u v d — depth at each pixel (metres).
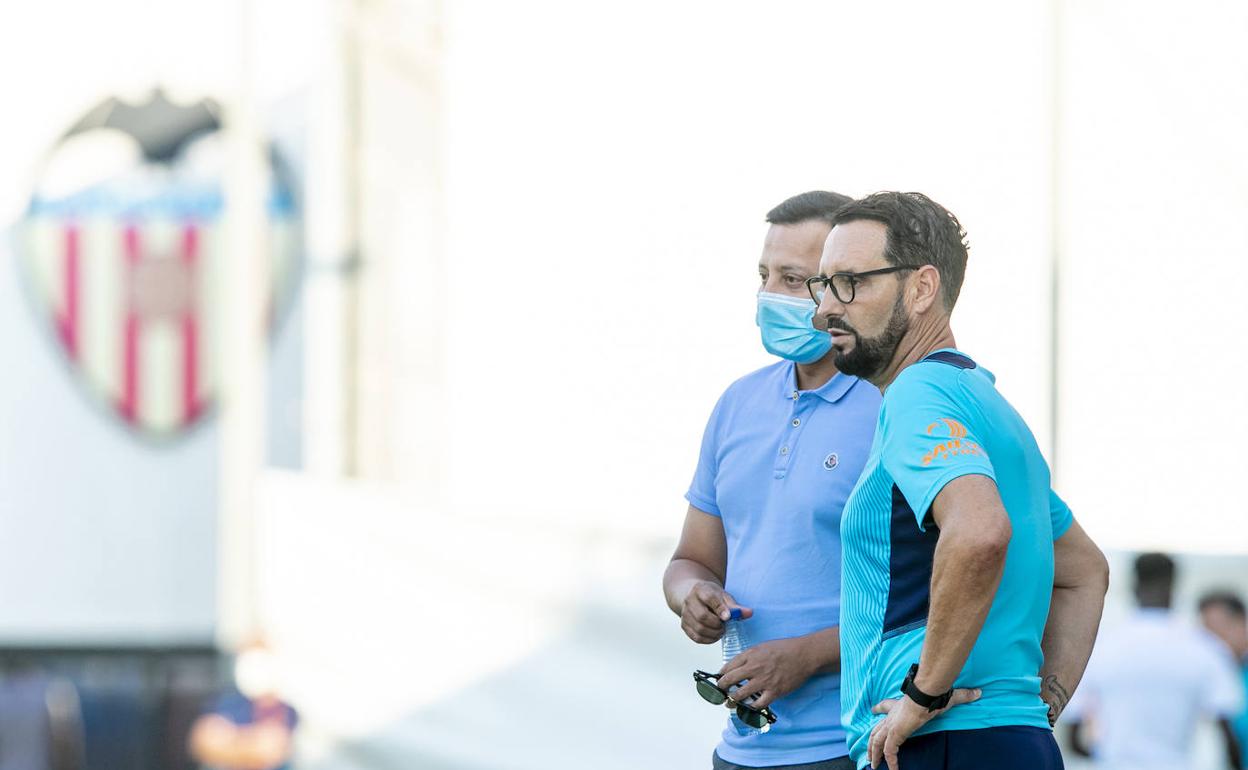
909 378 7.21
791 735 8.55
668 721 15.39
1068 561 8.16
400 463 15.74
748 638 8.66
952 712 7.04
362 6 15.71
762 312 8.80
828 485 8.48
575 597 15.54
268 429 16.03
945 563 6.69
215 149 16.12
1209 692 14.92
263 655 15.94
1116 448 14.55
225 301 16.12
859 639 7.43
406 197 15.60
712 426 9.49
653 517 15.40
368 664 15.82
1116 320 14.49
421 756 15.71
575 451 15.41
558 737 15.54
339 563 15.89
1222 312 14.38
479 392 15.52
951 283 7.61
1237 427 14.39
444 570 15.74
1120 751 15.05
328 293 15.82
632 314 15.28
